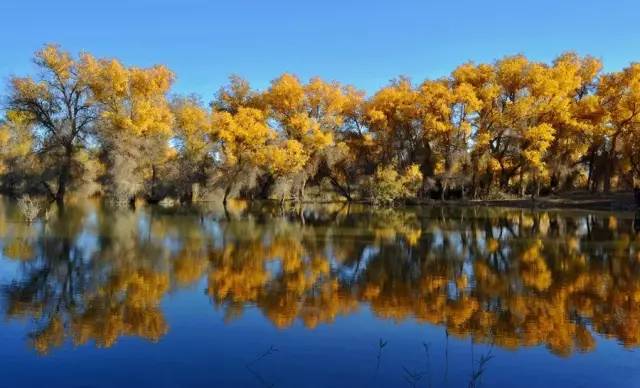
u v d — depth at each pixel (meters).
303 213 40.16
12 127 51.62
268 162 49.25
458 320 12.19
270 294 14.38
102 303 13.25
